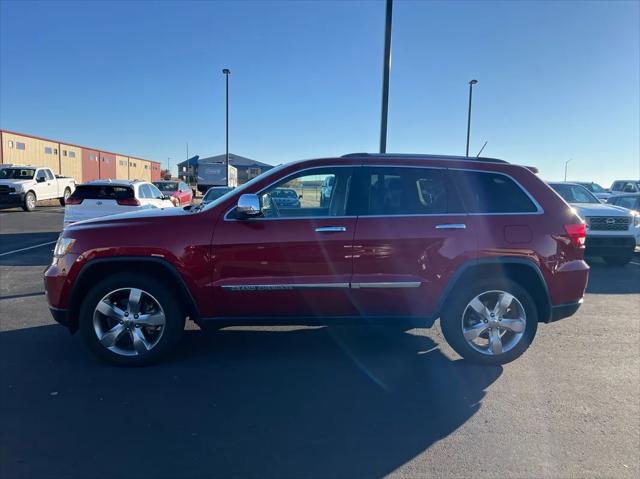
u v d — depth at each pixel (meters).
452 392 3.93
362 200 4.34
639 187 22.00
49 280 4.25
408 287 4.25
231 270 4.21
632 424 3.44
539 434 3.30
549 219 4.40
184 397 3.78
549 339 5.25
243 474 2.82
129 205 11.85
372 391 3.93
